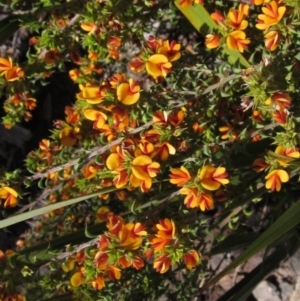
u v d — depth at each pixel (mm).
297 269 678
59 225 662
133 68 573
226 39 562
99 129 574
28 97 627
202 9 574
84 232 564
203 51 628
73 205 654
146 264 601
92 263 543
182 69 574
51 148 609
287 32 548
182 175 532
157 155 541
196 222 552
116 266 544
